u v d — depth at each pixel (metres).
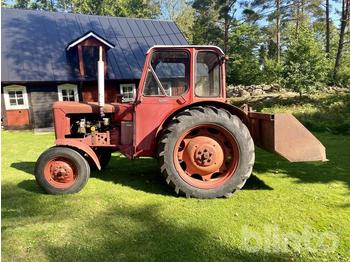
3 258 2.69
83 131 4.60
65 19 14.33
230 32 26.56
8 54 12.08
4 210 3.66
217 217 3.41
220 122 3.95
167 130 4.00
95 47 12.32
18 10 14.03
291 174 4.84
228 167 4.09
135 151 4.30
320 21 27.36
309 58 14.07
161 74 4.21
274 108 12.32
